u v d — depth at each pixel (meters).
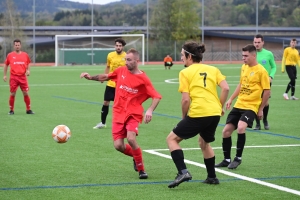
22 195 6.84
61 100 20.53
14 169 8.45
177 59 59.47
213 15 65.31
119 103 7.93
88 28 65.50
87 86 27.86
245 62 8.95
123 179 7.78
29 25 61.44
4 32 55.66
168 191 7.09
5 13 55.72
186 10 60.44
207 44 64.19
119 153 9.86
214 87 7.24
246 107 8.82
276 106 18.27
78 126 13.50
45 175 8.02
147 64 57.03
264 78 8.81
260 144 10.94
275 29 66.19
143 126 13.54
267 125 12.99
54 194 6.90
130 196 6.81
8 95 22.47
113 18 66.69
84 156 9.56
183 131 7.12
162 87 26.94
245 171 8.36
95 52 56.16
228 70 42.78
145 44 59.50
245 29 65.44
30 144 10.79
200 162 9.02
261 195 6.90
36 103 19.33
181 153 7.10
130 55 7.73
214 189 7.21
